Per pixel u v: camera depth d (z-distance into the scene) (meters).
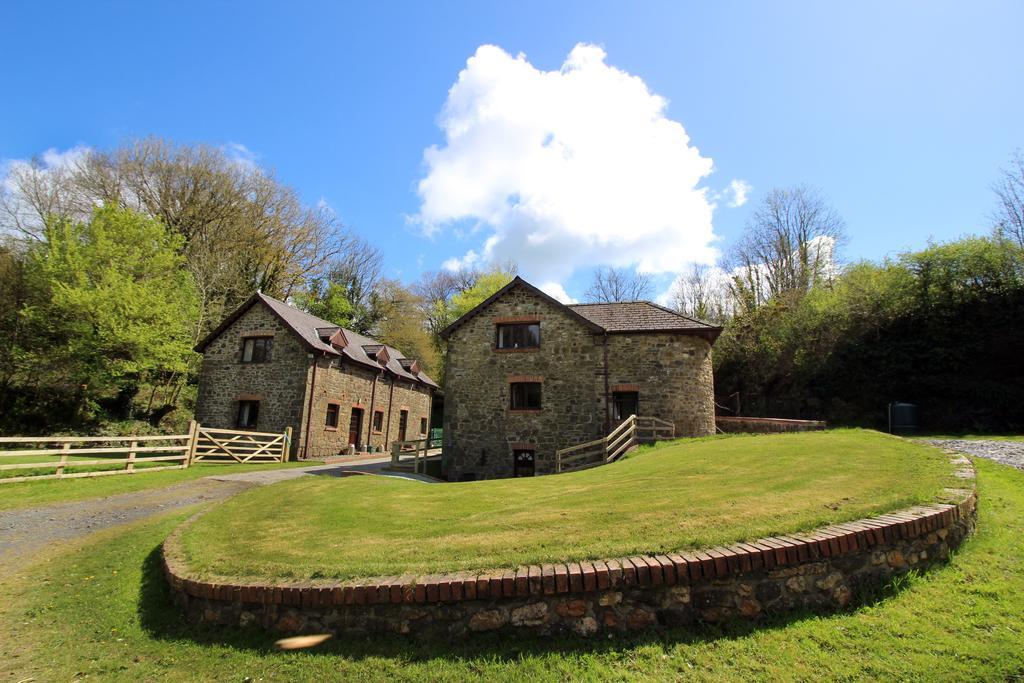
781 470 8.45
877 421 24.64
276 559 5.96
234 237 36.34
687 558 4.58
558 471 15.91
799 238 37.50
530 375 19.41
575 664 4.07
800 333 29.42
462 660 4.26
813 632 4.11
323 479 13.95
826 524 5.22
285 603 4.98
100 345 21.17
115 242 23.08
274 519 8.32
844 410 26.39
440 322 52.75
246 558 6.13
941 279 23.39
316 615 4.87
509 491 9.77
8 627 5.72
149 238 23.80
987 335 21.92
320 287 45.50
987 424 21.02
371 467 20.64
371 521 7.69
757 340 33.38
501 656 4.28
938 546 5.18
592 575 4.52
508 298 20.30
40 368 22.23
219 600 5.34
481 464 19.05
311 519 8.12
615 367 19.14
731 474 8.65
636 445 16.67
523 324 20.06
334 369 25.81
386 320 50.22
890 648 3.82
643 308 21.14
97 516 10.45
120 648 5.13
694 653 4.04
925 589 4.62
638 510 6.57
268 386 23.94
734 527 5.40
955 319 22.92
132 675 4.59
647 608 4.46
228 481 15.17
